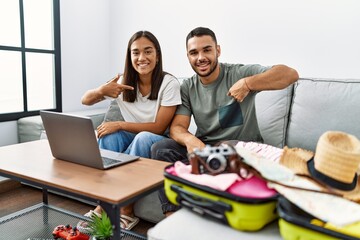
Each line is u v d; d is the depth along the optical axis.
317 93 1.63
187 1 2.45
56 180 1.02
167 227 0.86
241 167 0.91
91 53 2.82
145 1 2.66
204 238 0.81
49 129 1.20
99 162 1.13
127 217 1.60
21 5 2.30
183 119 1.70
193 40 1.57
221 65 1.72
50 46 2.55
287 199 0.82
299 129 1.66
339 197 0.86
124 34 2.85
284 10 2.09
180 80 2.16
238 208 0.81
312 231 0.73
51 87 2.60
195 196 0.89
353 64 1.91
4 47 2.22
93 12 2.79
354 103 1.53
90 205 1.91
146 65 1.68
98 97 1.66
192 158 0.94
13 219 1.54
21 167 1.15
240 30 2.27
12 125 2.31
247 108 1.63
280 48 2.14
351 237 0.69
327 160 0.88
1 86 2.26
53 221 1.54
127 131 1.66
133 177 1.07
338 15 1.92
